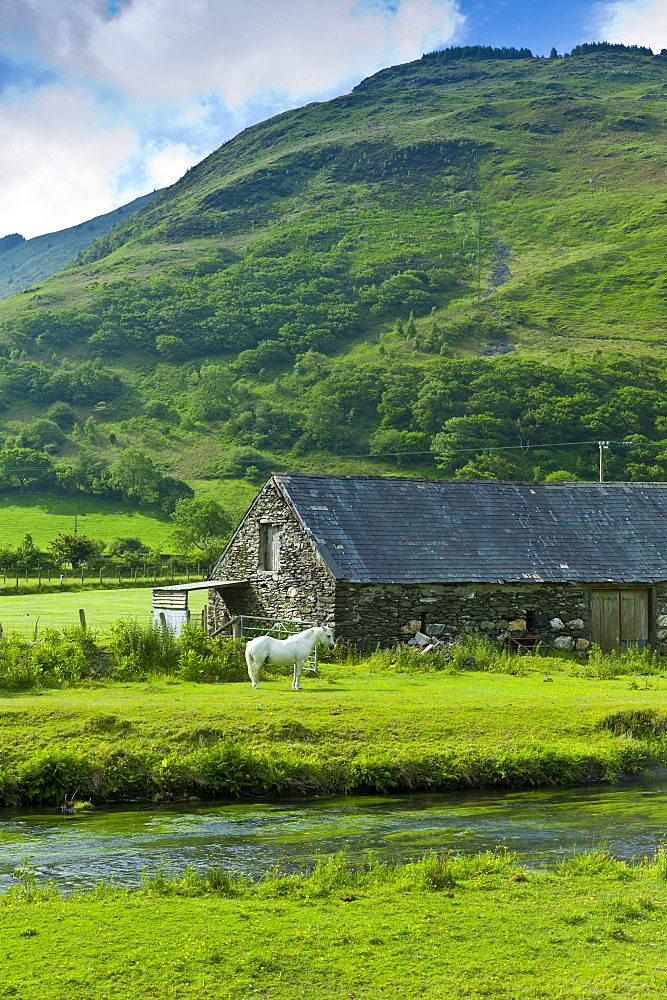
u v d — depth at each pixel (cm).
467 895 1118
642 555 3612
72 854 1315
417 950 944
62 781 1636
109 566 9088
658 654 3356
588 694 2348
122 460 15988
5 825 1480
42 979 861
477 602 3291
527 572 3356
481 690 2377
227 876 1189
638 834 1443
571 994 851
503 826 1490
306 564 3247
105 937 959
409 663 2828
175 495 15475
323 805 1631
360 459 16125
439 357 19950
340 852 1277
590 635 3422
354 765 1755
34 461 16738
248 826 1478
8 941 947
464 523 3506
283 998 835
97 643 2577
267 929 988
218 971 883
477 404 15912
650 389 16312
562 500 3791
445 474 14675
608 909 1073
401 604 3183
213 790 1681
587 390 15988
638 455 14200
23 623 4084
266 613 3453
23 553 9350
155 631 2608
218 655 2545
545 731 1975
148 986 851
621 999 843
